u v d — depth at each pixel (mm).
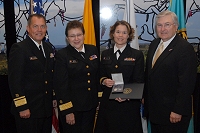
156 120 1782
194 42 2594
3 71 2664
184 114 1618
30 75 1830
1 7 2582
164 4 2570
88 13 2438
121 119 1930
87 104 1913
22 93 1755
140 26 2621
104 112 2004
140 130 1978
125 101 1924
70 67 1867
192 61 1605
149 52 1927
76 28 1841
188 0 2541
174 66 1658
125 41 1950
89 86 1921
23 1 2580
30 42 1845
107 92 2002
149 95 1830
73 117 1889
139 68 1941
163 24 1682
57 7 2611
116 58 1967
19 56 1751
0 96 2699
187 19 2566
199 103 2607
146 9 2592
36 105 1841
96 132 2062
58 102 1866
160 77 1708
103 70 2031
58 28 2639
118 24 1943
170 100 1707
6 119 2750
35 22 1813
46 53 1928
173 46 1689
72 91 1901
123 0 2590
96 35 2617
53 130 2510
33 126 1860
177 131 1753
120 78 1910
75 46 1877
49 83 1910
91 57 1951
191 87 1609
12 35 2609
